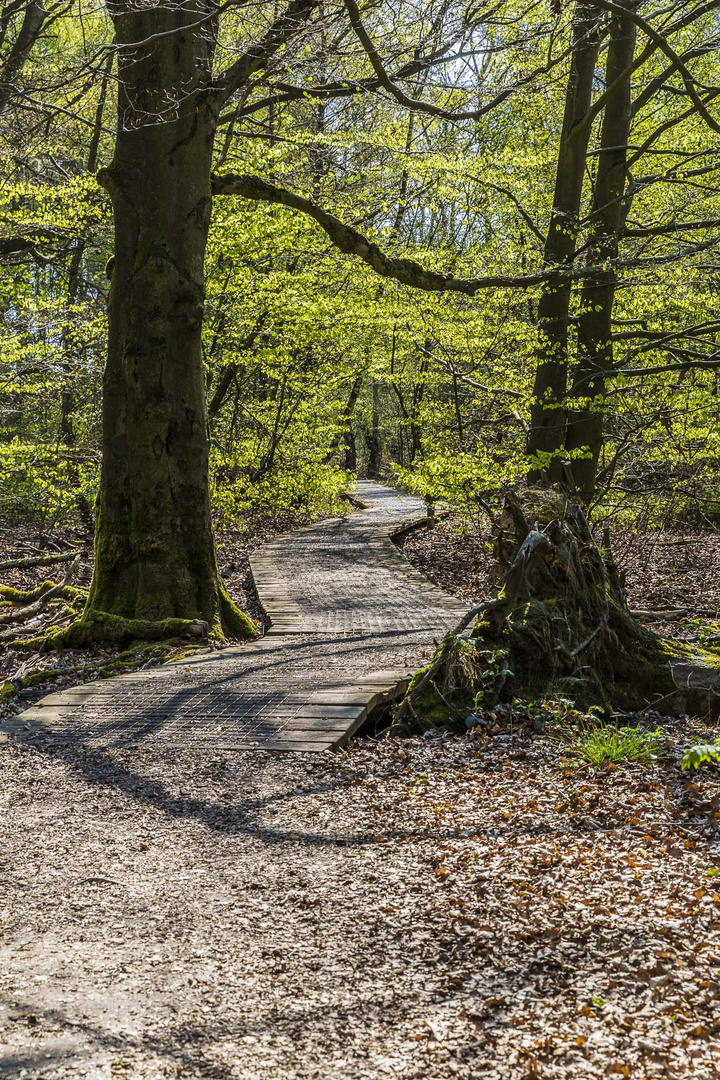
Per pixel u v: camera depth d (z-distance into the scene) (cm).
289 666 779
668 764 550
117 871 417
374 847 430
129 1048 268
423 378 1886
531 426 1442
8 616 1116
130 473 960
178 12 912
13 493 1980
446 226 2333
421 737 631
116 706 704
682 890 346
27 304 1487
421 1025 273
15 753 612
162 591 957
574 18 1161
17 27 1734
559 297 1388
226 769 561
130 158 930
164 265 925
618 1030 258
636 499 1666
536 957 307
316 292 1667
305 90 1366
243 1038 272
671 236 1437
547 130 1702
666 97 1673
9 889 401
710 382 1495
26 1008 294
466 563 1673
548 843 416
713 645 830
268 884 394
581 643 691
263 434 2142
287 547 1752
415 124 1791
